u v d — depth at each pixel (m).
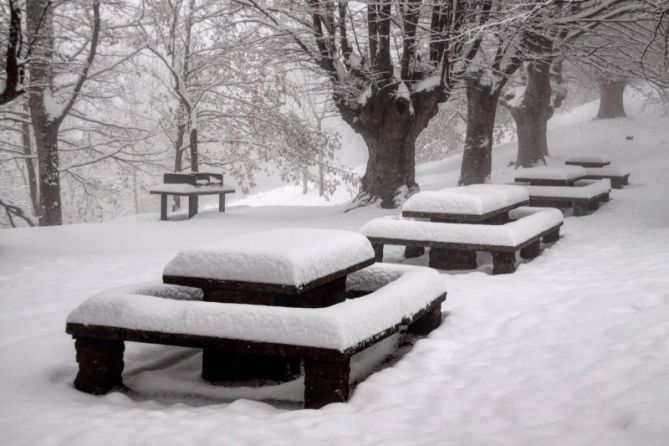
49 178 19.09
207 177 19.27
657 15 16.94
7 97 11.23
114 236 14.60
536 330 5.92
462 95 31.50
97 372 5.09
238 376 5.30
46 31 18.06
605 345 5.23
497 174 27.59
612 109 37.00
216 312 4.76
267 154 25.28
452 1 16.91
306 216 17.92
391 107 17.34
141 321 4.89
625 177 20.69
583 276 8.45
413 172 18.16
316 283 5.07
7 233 14.89
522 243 9.12
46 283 9.33
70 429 3.90
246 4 17.31
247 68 23.41
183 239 14.14
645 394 4.01
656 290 7.02
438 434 3.71
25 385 5.14
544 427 3.67
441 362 5.31
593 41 26.06
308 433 3.78
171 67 20.02
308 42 18.64
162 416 4.28
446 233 9.12
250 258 4.96
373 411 4.28
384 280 6.57
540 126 28.27
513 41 19.69
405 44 17.09
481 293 7.67
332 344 4.43
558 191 15.01
